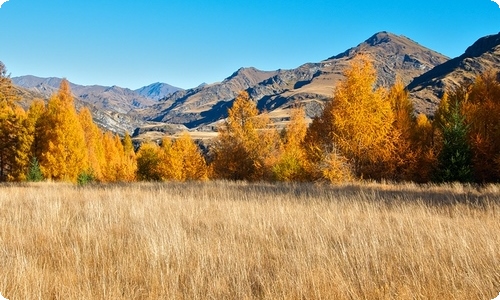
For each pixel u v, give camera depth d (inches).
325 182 633.6
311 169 692.7
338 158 639.8
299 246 188.5
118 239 195.3
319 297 124.2
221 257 170.2
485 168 767.1
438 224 237.9
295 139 1091.9
